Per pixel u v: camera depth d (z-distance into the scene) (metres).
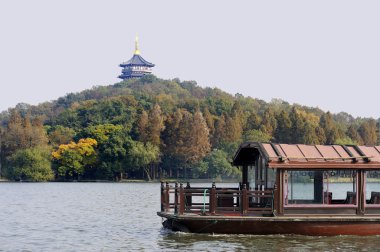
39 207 75.81
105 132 189.00
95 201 88.12
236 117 199.00
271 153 42.19
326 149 43.41
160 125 189.50
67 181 183.38
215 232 42.28
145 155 179.25
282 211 41.66
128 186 151.00
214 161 180.62
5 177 184.00
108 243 41.78
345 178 42.72
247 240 40.62
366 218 41.41
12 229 50.41
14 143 187.75
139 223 54.25
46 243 42.28
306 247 38.31
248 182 47.72
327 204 42.16
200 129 187.25
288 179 41.97
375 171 42.59
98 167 183.25
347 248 38.06
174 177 190.12
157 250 38.03
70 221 56.56
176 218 42.22
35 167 177.88
